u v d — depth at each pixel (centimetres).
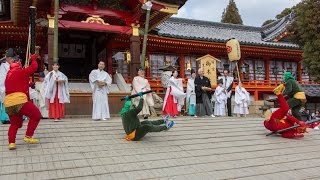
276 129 1047
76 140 882
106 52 2205
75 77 2428
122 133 978
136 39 1719
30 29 1162
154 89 2573
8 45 2256
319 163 836
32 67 793
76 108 1484
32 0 1527
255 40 3303
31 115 798
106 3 1700
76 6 1623
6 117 1061
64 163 714
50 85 1121
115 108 1568
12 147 772
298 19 2312
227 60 2998
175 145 890
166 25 3077
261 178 704
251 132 1099
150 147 859
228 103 1625
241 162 799
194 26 3253
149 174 686
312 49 2234
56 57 1319
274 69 3181
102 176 662
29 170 662
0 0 2025
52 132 946
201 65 2181
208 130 1077
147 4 1506
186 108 1614
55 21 1327
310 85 3073
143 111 1235
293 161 834
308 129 1218
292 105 1097
